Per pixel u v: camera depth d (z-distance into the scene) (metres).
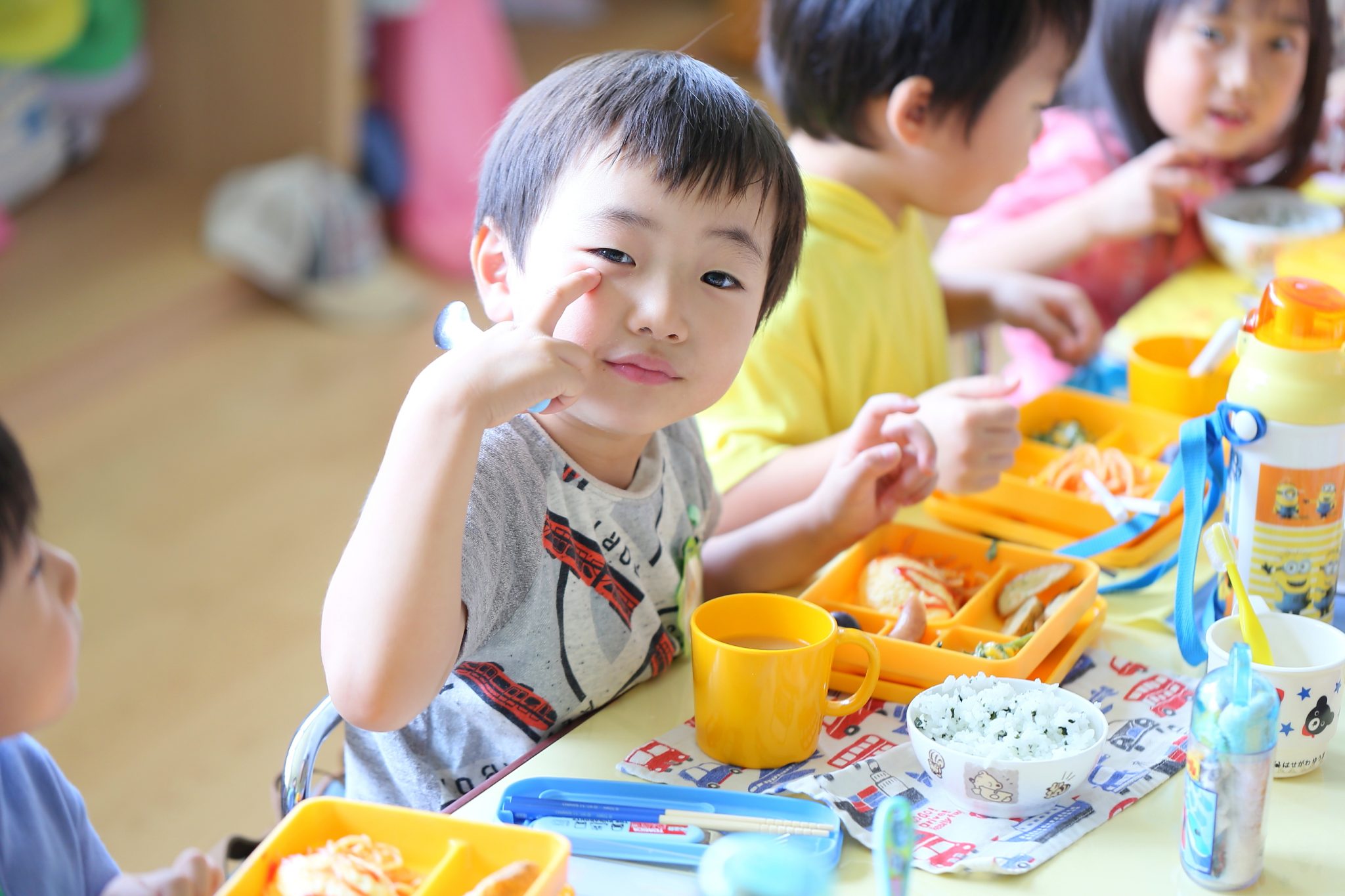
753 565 1.08
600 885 0.70
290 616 2.31
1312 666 0.82
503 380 0.75
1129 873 0.71
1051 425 1.29
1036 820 0.75
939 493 1.16
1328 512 0.89
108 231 3.46
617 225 0.82
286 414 3.00
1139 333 1.55
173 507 2.63
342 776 1.08
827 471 1.18
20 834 0.72
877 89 1.26
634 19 5.73
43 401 2.88
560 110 0.86
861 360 1.34
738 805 0.75
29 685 0.63
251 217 3.46
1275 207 1.79
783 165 0.87
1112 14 1.77
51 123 3.50
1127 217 1.66
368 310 3.47
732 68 4.65
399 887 0.65
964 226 1.90
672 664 0.97
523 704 0.91
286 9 3.50
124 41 3.28
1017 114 1.27
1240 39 1.67
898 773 0.79
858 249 1.34
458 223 3.70
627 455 0.94
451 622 0.76
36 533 0.65
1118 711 0.87
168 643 2.22
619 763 0.81
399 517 0.74
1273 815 0.76
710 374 0.85
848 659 0.89
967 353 1.70
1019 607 0.95
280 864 0.65
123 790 1.89
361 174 3.73
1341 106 1.94
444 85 3.64
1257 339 0.90
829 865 0.71
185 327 3.26
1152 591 1.04
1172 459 1.20
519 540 0.86
